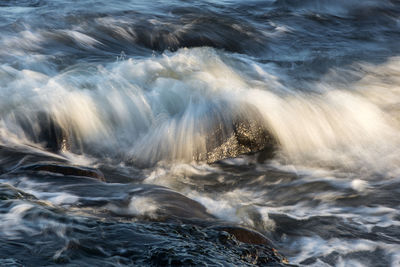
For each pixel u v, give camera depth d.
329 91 22.94
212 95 20.09
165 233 10.27
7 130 17.88
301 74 26.23
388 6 43.19
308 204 14.70
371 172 17.23
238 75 24.56
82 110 19.08
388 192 15.59
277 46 33.66
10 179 13.39
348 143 19.36
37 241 9.48
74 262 8.94
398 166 17.66
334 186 16.06
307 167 17.62
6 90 20.30
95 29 32.56
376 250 11.96
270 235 12.62
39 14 34.84
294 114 19.84
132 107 19.55
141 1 40.84
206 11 39.22
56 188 12.86
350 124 20.17
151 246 9.64
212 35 33.84
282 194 15.47
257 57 31.44
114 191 12.79
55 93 19.89
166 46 32.19
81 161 17.42
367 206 14.59
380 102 22.72
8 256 8.85
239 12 40.28
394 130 20.23
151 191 12.92
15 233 9.67
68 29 32.09
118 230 10.12
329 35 36.72
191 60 24.64
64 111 18.83
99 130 18.78
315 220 13.52
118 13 36.38
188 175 16.80
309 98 21.45
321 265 11.23
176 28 34.12
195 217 11.98
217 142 17.98
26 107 18.84
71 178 13.68
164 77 21.95
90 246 9.49
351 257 11.61
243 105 19.20
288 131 19.16
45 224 10.10
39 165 14.06
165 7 39.50
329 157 18.39
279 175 16.91
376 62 29.33
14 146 16.98
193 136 17.98
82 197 12.34
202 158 17.67
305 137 19.25
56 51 28.64
